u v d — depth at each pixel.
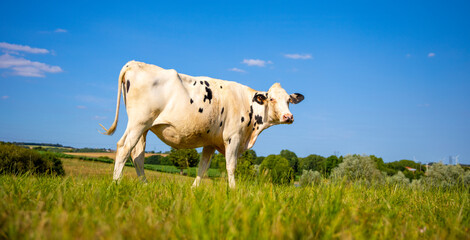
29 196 3.52
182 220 2.54
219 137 6.89
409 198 5.41
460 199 5.36
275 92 7.82
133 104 5.95
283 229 2.29
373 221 3.18
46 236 2.06
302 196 3.96
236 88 7.28
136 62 6.11
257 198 3.39
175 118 6.19
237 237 2.24
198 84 6.52
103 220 2.55
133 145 5.90
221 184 4.02
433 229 3.16
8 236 2.27
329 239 2.39
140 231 2.27
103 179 4.67
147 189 4.30
